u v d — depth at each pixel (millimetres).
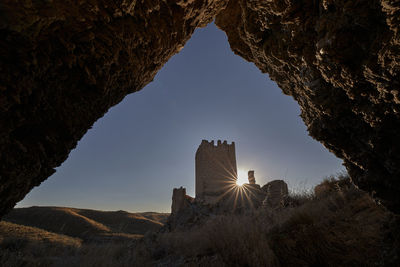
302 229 3424
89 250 5035
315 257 2865
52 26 983
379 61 1070
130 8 1388
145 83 2350
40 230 13234
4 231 10562
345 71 1309
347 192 4855
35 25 879
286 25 1994
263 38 2555
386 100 1198
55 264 4543
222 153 43906
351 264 2488
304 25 1737
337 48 1265
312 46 1754
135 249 5273
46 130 1199
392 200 1697
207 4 2535
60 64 1104
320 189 6742
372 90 1277
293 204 6406
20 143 1043
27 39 885
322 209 4367
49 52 1029
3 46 862
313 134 2305
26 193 1302
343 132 1889
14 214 40656
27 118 1070
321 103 1845
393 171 1443
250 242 3406
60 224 32562
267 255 3016
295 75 2260
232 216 5062
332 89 1675
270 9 2094
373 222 3006
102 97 1525
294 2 1740
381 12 995
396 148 1312
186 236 5629
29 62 931
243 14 2648
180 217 14047
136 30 1560
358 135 1674
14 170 1049
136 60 1731
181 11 2150
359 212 3592
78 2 1038
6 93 896
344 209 3914
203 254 3824
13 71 896
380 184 1749
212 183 39969
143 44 1729
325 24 1385
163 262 4121
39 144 1155
